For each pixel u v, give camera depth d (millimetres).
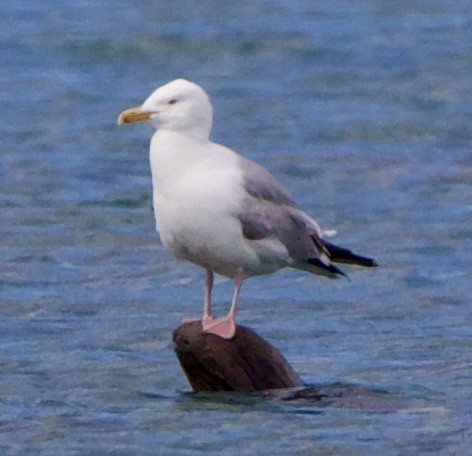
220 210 12031
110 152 25062
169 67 32375
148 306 16594
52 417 12555
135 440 11898
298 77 31234
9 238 19609
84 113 28141
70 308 16438
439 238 19781
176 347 12867
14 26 36062
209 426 12188
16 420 12484
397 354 14680
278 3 38812
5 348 14828
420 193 22281
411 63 32406
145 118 12219
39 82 30859
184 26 36094
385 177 23359
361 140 25906
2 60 32750
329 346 15031
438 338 15297
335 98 29344
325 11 37906
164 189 12141
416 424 12266
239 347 12805
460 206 21484
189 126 12180
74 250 19078
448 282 17734
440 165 24094
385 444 11766
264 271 12633
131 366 14203
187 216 12062
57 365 14242
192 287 17422
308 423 12227
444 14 37562
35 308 16438
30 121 27406
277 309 16516
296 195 22281
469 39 34750
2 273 17969
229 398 12812
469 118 27516
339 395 13016
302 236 12609
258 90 30078
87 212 21094
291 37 34938
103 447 11750
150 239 19656
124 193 22281
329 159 24516
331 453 11562
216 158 12211
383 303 16781
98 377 13828
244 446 11711
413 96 29391
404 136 26203
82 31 35469
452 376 13867
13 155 24750
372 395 13086
